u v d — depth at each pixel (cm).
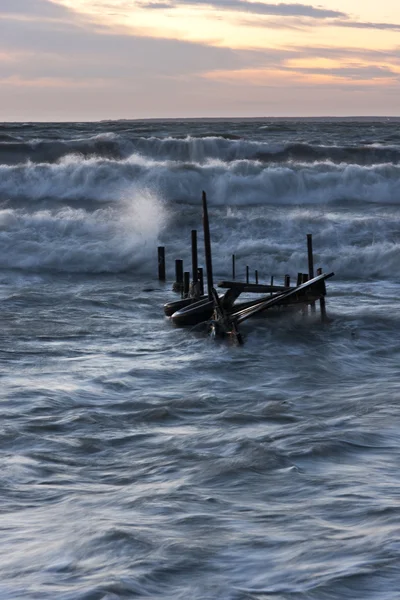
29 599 1653
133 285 7381
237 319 4981
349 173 11794
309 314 5572
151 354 4653
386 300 6431
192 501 2291
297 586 1692
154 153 13988
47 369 4222
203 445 2905
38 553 1900
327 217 9512
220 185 11431
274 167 11944
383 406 3491
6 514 2200
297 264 8100
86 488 2452
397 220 9356
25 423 3209
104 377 4069
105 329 5375
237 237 9006
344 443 2889
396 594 1642
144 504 2269
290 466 2627
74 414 3362
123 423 3253
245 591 1678
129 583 1722
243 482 2470
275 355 4641
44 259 8200
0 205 10681
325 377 4178
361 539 1945
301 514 2159
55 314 5878
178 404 3572
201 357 4572
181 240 8844
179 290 6888
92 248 8394
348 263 8062
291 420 3272
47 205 10731
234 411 3438
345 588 1673
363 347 4884
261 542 1950
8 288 7056
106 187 11256
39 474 2592
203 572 1780
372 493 2336
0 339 4978
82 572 1786
